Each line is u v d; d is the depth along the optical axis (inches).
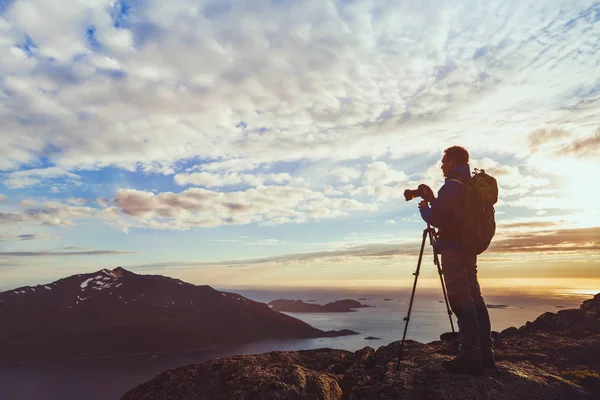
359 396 187.9
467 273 199.6
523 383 182.2
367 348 271.3
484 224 182.9
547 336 280.4
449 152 206.2
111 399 7751.0
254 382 182.9
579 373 198.1
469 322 188.7
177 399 188.5
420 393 174.7
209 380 193.5
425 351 242.4
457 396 167.5
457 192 185.2
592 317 302.0
